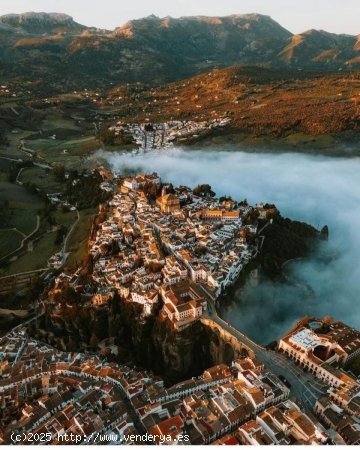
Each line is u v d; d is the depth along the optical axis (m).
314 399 193.12
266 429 165.25
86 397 192.25
